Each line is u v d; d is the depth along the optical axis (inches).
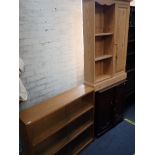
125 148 93.4
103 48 107.2
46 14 83.3
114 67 106.7
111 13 96.3
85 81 101.1
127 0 99.2
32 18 78.0
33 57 82.7
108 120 108.0
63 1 89.4
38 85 88.4
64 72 100.6
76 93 90.1
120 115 117.4
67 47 98.3
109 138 102.0
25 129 66.1
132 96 141.2
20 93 65.8
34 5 77.5
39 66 86.4
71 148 91.7
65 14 92.2
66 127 91.3
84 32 92.7
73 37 100.1
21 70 70.5
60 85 100.3
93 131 99.7
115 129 110.4
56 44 91.8
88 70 97.3
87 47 93.9
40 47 84.6
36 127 78.5
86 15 88.5
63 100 83.1
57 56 94.1
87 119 100.6
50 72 92.7
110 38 101.7
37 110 74.5
